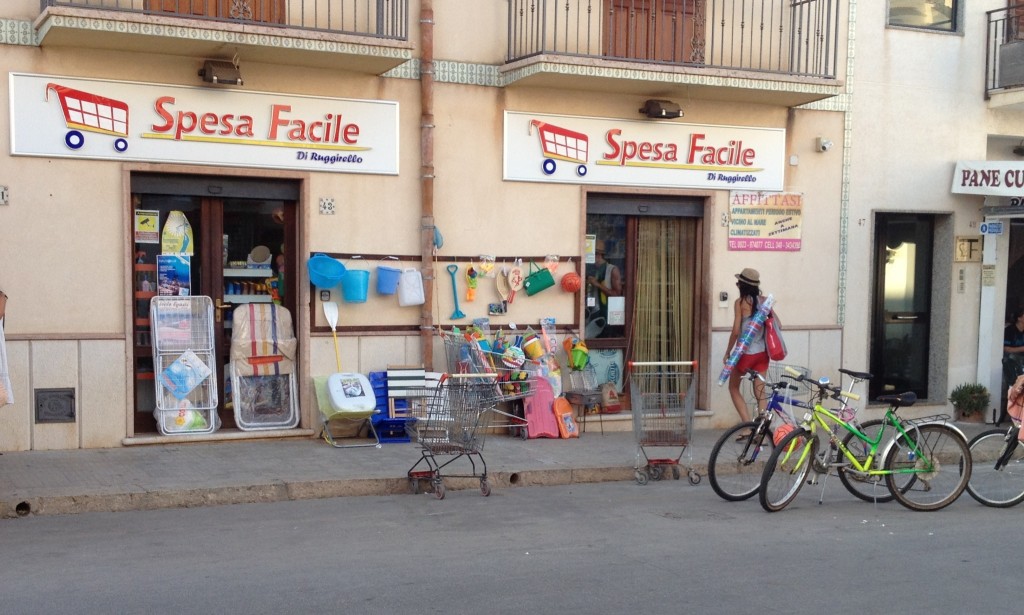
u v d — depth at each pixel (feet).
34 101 33.35
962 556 24.68
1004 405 48.60
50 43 33.19
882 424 30.86
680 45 42.86
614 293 43.34
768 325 38.91
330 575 21.72
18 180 33.37
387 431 37.83
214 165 35.76
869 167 45.93
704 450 38.63
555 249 40.98
